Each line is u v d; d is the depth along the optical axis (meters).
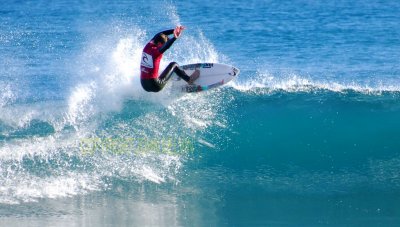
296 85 49.50
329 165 39.78
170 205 34.97
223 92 47.72
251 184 37.53
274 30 79.31
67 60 63.12
